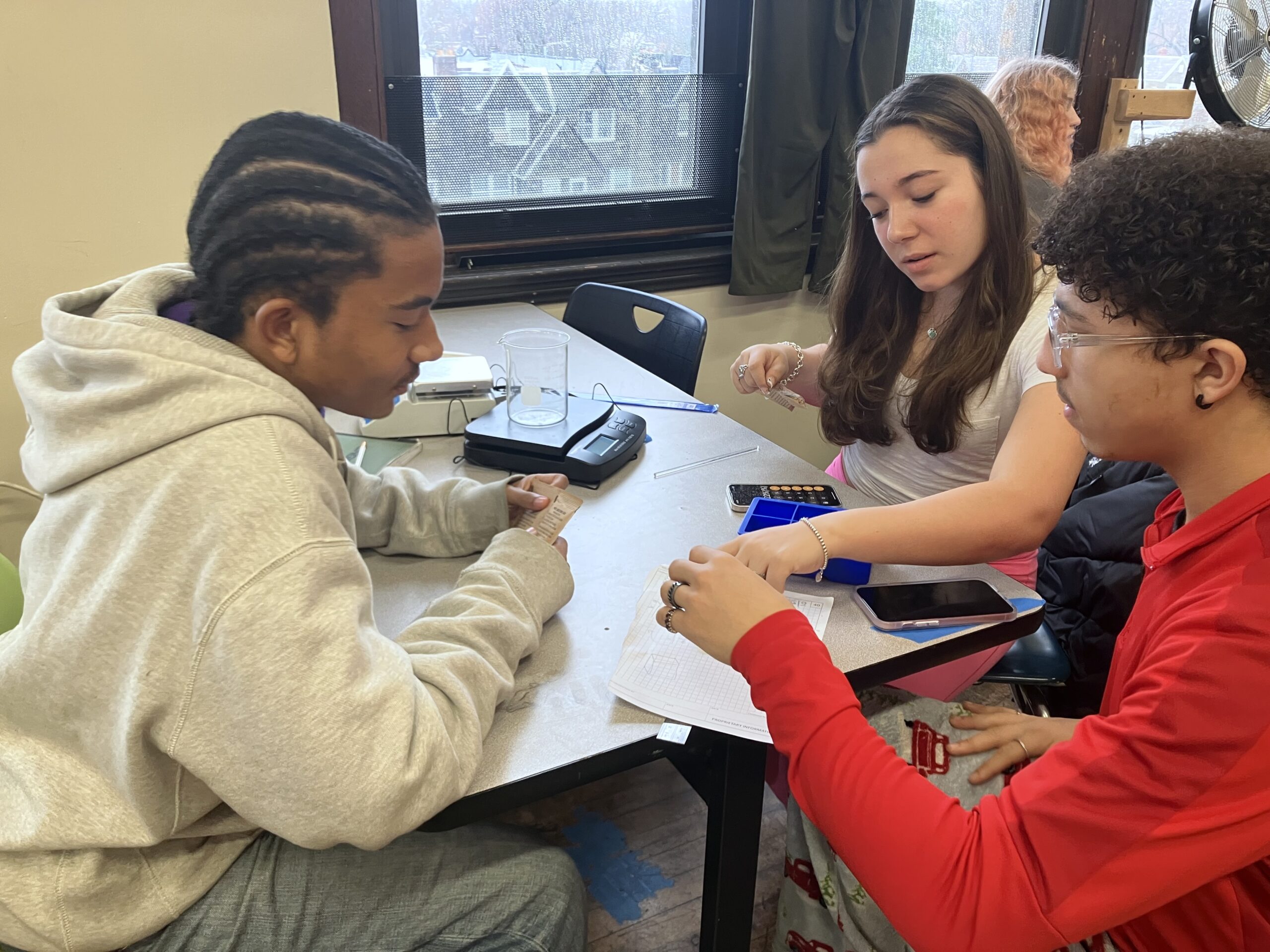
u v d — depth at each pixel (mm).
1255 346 633
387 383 847
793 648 775
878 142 1186
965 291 1237
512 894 870
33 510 1840
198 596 680
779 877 1547
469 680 819
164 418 716
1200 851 628
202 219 761
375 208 747
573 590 1035
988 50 2855
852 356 1392
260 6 1793
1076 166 748
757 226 2531
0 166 1666
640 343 2072
